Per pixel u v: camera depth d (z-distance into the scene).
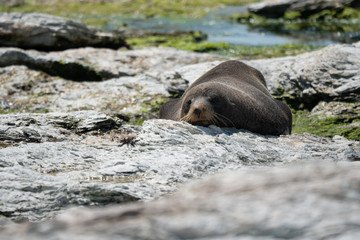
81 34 63.97
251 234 7.30
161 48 59.62
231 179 9.64
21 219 17.59
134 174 21.00
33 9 103.75
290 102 45.09
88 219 8.05
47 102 45.56
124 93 46.19
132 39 75.19
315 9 95.12
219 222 7.63
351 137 38.31
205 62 54.72
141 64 54.16
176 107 35.28
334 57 44.75
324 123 40.50
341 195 7.91
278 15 96.38
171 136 25.39
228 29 86.12
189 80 47.38
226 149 24.08
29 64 52.09
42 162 22.42
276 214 7.69
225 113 30.20
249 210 7.90
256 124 31.52
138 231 7.51
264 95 34.84
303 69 45.72
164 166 21.55
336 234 7.01
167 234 7.45
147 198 18.25
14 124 28.83
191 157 22.50
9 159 22.44
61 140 27.30
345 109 41.00
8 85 48.16
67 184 19.00
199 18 96.50
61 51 62.66
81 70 52.06
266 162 23.20
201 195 8.94
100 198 18.41
